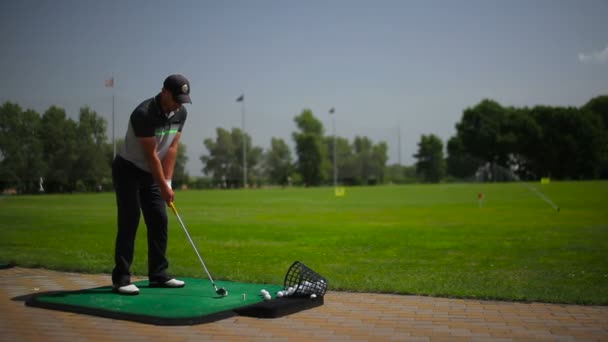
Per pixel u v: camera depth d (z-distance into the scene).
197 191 57.97
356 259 8.62
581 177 87.25
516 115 90.81
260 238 11.64
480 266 7.91
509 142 87.81
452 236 11.96
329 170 97.69
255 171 87.62
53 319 4.70
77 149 30.28
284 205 26.00
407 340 4.16
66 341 4.04
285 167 94.00
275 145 92.94
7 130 27.61
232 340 4.10
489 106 94.69
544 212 19.44
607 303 5.38
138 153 5.84
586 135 84.56
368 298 5.73
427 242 10.88
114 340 4.07
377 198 33.25
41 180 30.31
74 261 8.13
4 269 7.57
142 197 6.03
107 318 4.74
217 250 9.70
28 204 25.73
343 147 100.12
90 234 12.45
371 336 4.26
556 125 86.44
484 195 34.50
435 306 5.34
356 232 12.91
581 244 10.45
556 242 10.80
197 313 4.70
